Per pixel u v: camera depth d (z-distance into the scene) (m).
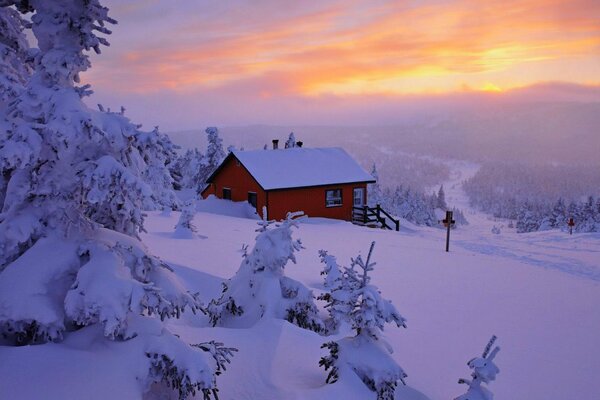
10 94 5.44
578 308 12.35
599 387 7.79
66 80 4.85
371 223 31.58
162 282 5.02
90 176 4.39
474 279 15.05
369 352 5.81
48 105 4.45
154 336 4.66
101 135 4.42
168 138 4.93
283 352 6.54
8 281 4.30
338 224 29.09
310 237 22.22
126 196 4.82
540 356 8.99
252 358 6.24
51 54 4.64
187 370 4.40
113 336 4.33
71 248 4.65
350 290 6.02
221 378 5.72
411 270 15.90
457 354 8.82
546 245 25.55
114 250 4.67
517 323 10.91
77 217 4.86
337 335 7.95
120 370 4.24
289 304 7.86
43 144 4.48
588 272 18.44
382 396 5.61
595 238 26.95
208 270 12.29
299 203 30.66
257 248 8.20
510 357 8.86
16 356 4.13
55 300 4.37
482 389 5.48
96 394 3.96
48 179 4.61
